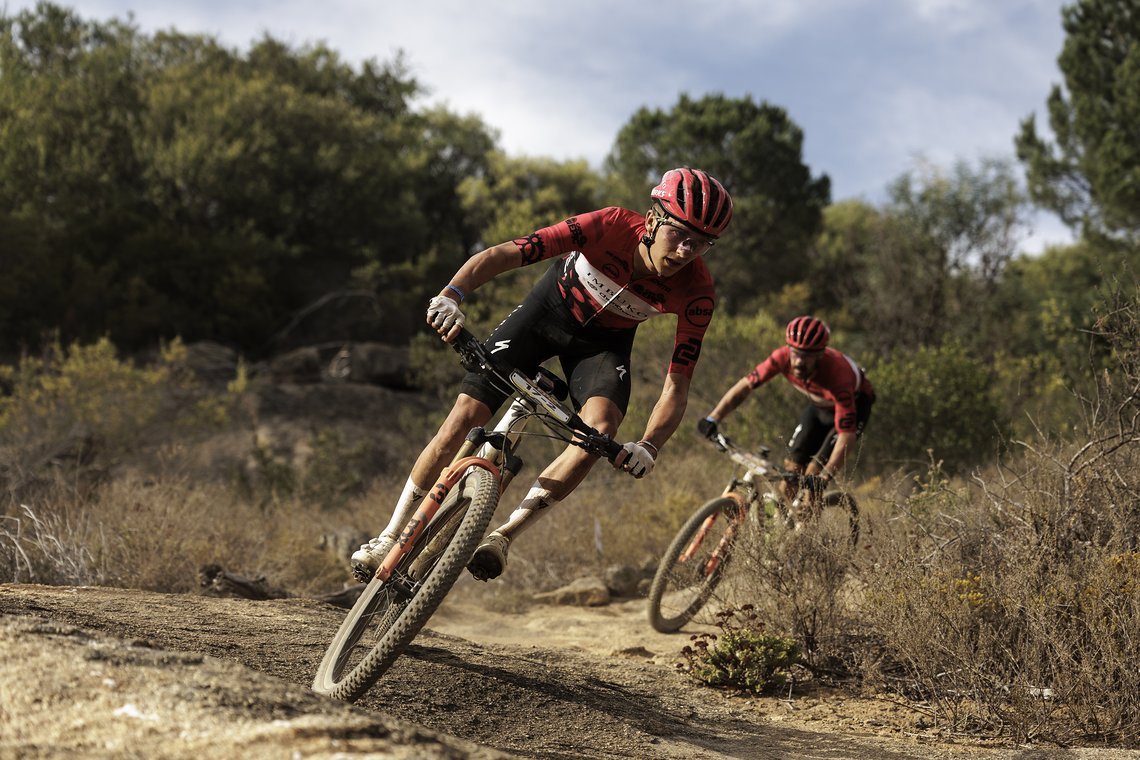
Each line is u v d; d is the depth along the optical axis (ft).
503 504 28.89
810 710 13.34
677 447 36.63
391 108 104.01
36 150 72.74
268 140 80.07
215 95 82.43
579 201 106.83
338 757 5.85
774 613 15.84
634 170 89.20
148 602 13.07
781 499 17.33
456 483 10.48
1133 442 15.39
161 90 80.74
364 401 57.11
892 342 59.26
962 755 11.18
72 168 73.26
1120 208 69.46
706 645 14.89
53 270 70.90
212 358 66.08
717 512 18.34
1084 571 13.55
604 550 26.11
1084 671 12.11
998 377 42.93
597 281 11.46
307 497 36.37
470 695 11.15
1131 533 14.37
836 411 19.70
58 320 69.62
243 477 39.45
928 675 13.60
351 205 84.69
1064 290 74.02
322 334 82.64
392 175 88.33
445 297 10.25
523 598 23.06
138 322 70.23
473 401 11.14
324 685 9.98
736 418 36.58
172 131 79.77
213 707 6.52
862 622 15.69
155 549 18.81
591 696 12.32
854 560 15.88
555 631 19.74
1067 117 74.84
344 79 101.55
